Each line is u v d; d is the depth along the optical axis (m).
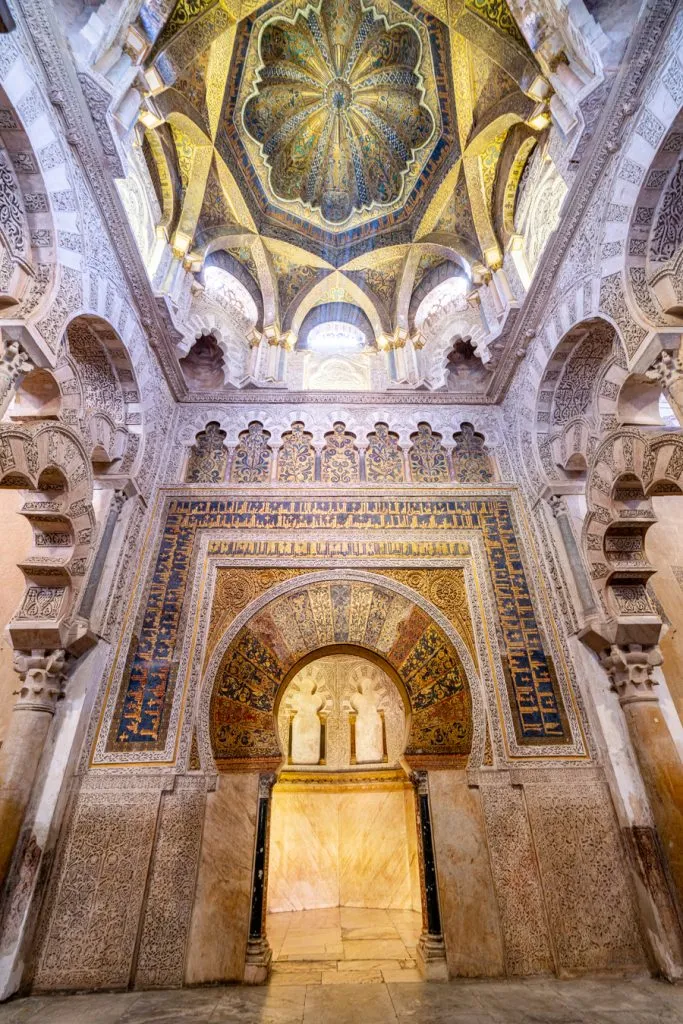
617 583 4.40
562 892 3.71
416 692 4.48
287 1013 2.94
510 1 4.05
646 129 3.52
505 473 5.68
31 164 3.35
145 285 4.80
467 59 5.16
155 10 3.89
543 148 5.06
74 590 4.20
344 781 6.79
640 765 3.98
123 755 4.06
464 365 6.64
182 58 4.45
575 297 4.43
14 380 3.21
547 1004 3.00
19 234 3.41
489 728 4.30
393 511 5.38
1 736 4.27
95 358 4.82
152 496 5.32
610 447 4.23
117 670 4.39
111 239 4.33
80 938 3.46
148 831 3.80
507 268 5.61
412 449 5.88
